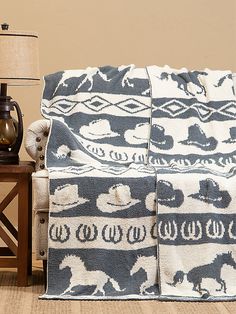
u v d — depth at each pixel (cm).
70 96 514
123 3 578
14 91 573
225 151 503
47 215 445
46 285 441
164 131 508
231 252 438
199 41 581
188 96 521
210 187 439
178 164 496
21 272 455
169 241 436
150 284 436
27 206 459
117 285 435
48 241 437
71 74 521
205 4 580
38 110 575
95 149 496
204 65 580
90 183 438
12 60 466
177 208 438
